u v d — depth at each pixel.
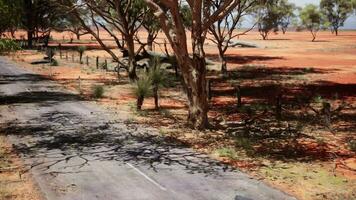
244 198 10.04
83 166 13.31
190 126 18.94
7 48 21.86
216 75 40.78
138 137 17.08
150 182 11.92
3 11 21.91
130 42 32.47
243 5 39.12
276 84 34.38
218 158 14.33
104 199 10.66
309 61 55.62
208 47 84.75
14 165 13.38
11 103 24.38
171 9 17.39
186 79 18.70
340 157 14.43
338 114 21.98
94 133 17.64
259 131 18.36
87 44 85.06
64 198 10.70
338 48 81.06
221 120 20.50
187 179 12.16
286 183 11.84
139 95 22.84
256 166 13.41
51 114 21.42
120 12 31.47
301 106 24.52
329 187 11.54
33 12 65.62
